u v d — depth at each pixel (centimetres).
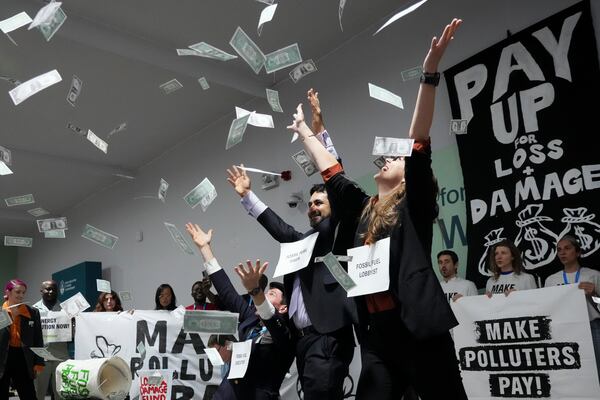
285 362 248
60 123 712
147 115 708
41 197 989
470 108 451
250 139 682
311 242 204
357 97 550
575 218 377
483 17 456
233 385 248
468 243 435
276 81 642
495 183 427
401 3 516
